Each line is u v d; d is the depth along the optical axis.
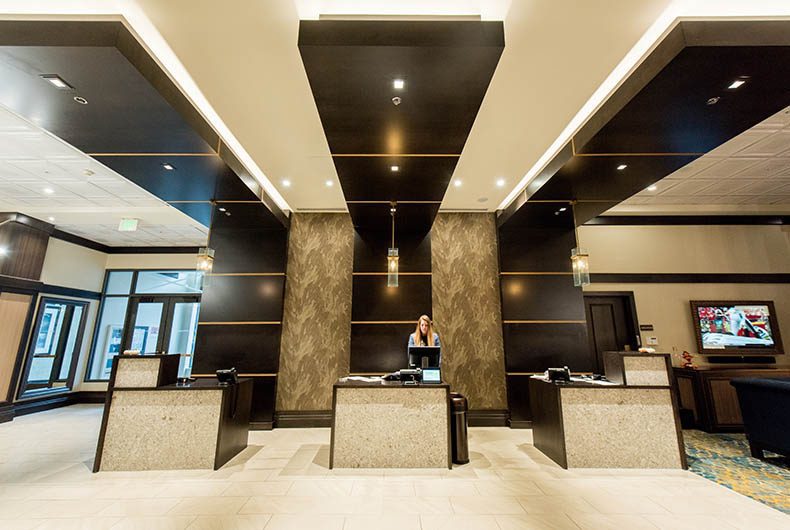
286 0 2.29
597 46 2.61
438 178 4.12
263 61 2.75
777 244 6.67
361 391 3.81
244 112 3.40
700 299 6.47
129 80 2.53
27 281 6.51
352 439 3.72
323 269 6.14
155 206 6.33
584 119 3.50
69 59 2.34
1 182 5.33
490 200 5.80
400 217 5.36
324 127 3.16
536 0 2.25
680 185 5.71
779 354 6.18
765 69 2.42
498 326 5.97
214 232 6.04
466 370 5.83
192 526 2.57
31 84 2.58
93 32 2.27
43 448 4.42
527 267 5.97
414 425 3.75
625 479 3.41
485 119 3.54
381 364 5.53
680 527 2.58
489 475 3.50
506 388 5.68
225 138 3.78
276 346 5.70
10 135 4.10
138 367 3.84
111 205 6.28
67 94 2.69
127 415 3.71
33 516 2.69
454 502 2.94
